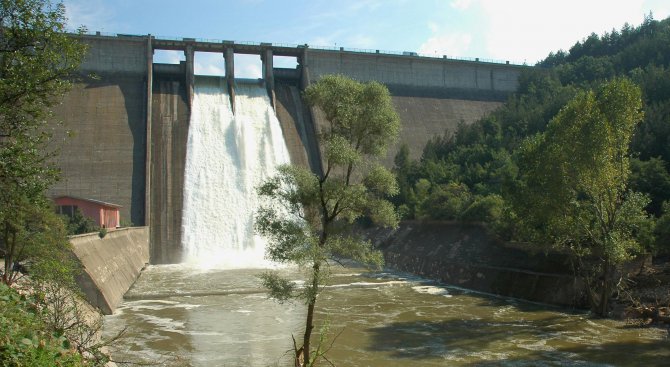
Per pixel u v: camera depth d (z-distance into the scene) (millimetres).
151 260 72438
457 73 118438
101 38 92125
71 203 61250
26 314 15875
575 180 39094
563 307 43812
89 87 88312
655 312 36781
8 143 16500
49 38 17203
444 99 113625
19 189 17422
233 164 86125
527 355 30562
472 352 31438
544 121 89688
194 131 87438
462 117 111000
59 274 26359
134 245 63031
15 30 16484
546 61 146875
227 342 33969
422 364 29359
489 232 57875
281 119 94500
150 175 79625
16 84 16125
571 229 40219
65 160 77688
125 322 38719
